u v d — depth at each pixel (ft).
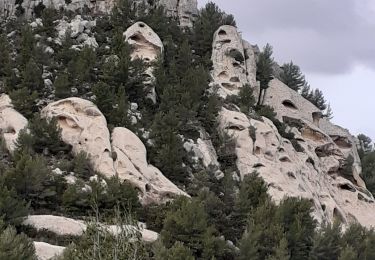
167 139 215.31
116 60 244.01
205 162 223.92
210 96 251.80
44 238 159.53
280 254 165.07
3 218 151.53
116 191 179.42
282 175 232.32
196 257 163.12
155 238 169.17
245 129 242.58
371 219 255.29
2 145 197.36
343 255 174.09
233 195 202.39
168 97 240.53
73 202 176.14
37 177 172.14
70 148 205.57
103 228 120.06
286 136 266.98
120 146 204.44
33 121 204.64
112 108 220.02
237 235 186.39
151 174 201.36
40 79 228.02
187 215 166.30
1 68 234.58
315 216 226.58
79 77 233.76
